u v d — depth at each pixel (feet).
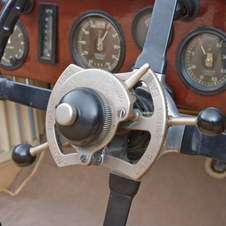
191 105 3.89
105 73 1.72
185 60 3.84
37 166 6.29
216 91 3.68
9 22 2.52
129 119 1.72
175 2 2.13
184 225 4.87
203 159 5.74
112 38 4.27
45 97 2.32
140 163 1.73
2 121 5.86
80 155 1.74
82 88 1.68
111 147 1.90
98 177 6.02
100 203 5.51
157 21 2.14
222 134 1.91
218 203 5.13
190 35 3.65
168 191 5.42
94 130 1.57
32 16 4.68
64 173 6.13
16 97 2.41
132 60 4.18
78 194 5.72
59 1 4.45
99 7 4.18
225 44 3.59
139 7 3.94
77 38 4.51
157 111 1.69
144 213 5.14
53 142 1.94
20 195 5.74
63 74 1.93
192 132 1.97
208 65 3.73
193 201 5.21
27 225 4.94
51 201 5.57
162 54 2.10
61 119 1.51
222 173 5.43
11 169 6.15
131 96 1.66
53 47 4.64
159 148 1.68
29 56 4.90
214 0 3.46
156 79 1.72
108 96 1.68
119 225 2.06
